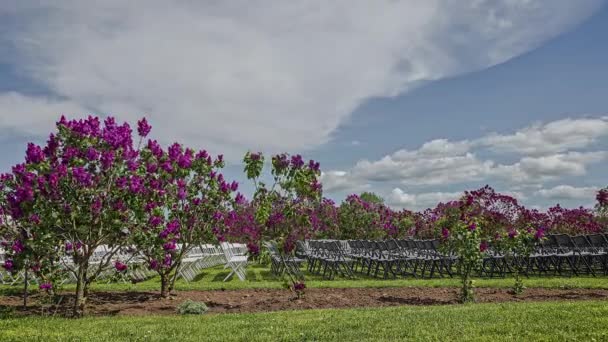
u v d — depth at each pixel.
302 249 16.19
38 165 7.11
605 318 6.22
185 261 13.58
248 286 10.58
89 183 7.12
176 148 9.45
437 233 16.62
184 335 5.82
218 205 10.33
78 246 7.71
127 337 5.73
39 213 7.10
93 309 8.13
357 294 9.49
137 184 7.45
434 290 10.00
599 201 18.80
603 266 13.41
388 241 13.79
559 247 13.45
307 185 9.18
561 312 6.70
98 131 7.58
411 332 5.76
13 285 10.78
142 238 7.84
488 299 8.90
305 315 7.09
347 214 21.14
